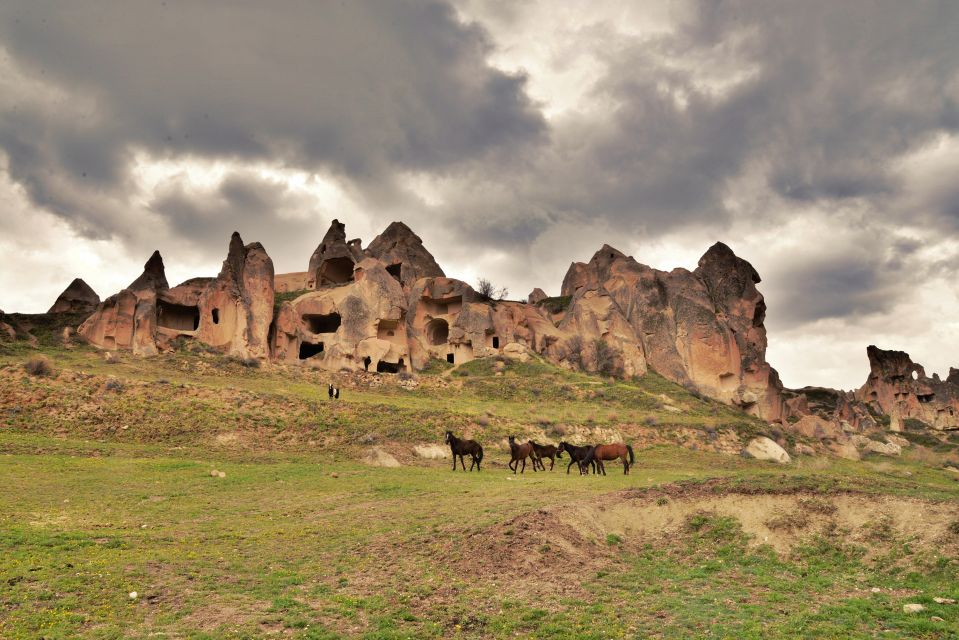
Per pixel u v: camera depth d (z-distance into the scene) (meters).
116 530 24.23
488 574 20.41
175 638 15.20
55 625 15.38
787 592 19.64
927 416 126.62
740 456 61.16
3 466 34.19
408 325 88.75
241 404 52.50
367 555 22.08
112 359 63.59
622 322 94.19
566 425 61.91
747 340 95.69
